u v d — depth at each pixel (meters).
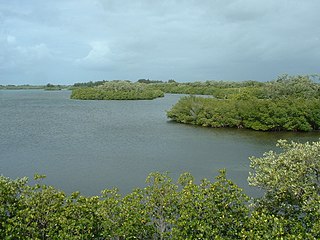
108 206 11.26
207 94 155.62
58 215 10.58
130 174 30.73
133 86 154.50
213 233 10.34
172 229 10.46
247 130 60.53
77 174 30.73
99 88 154.12
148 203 11.62
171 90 195.50
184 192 11.62
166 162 35.28
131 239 10.83
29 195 11.30
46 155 38.38
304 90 80.38
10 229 9.68
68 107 103.44
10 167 33.31
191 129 60.22
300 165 12.37
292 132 58.78
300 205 12.27
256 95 83.69
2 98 160.75
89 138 49.38
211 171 31.81
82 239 10.20
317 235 10.45
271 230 10.50
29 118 73.88
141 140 48.22
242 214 11.28
